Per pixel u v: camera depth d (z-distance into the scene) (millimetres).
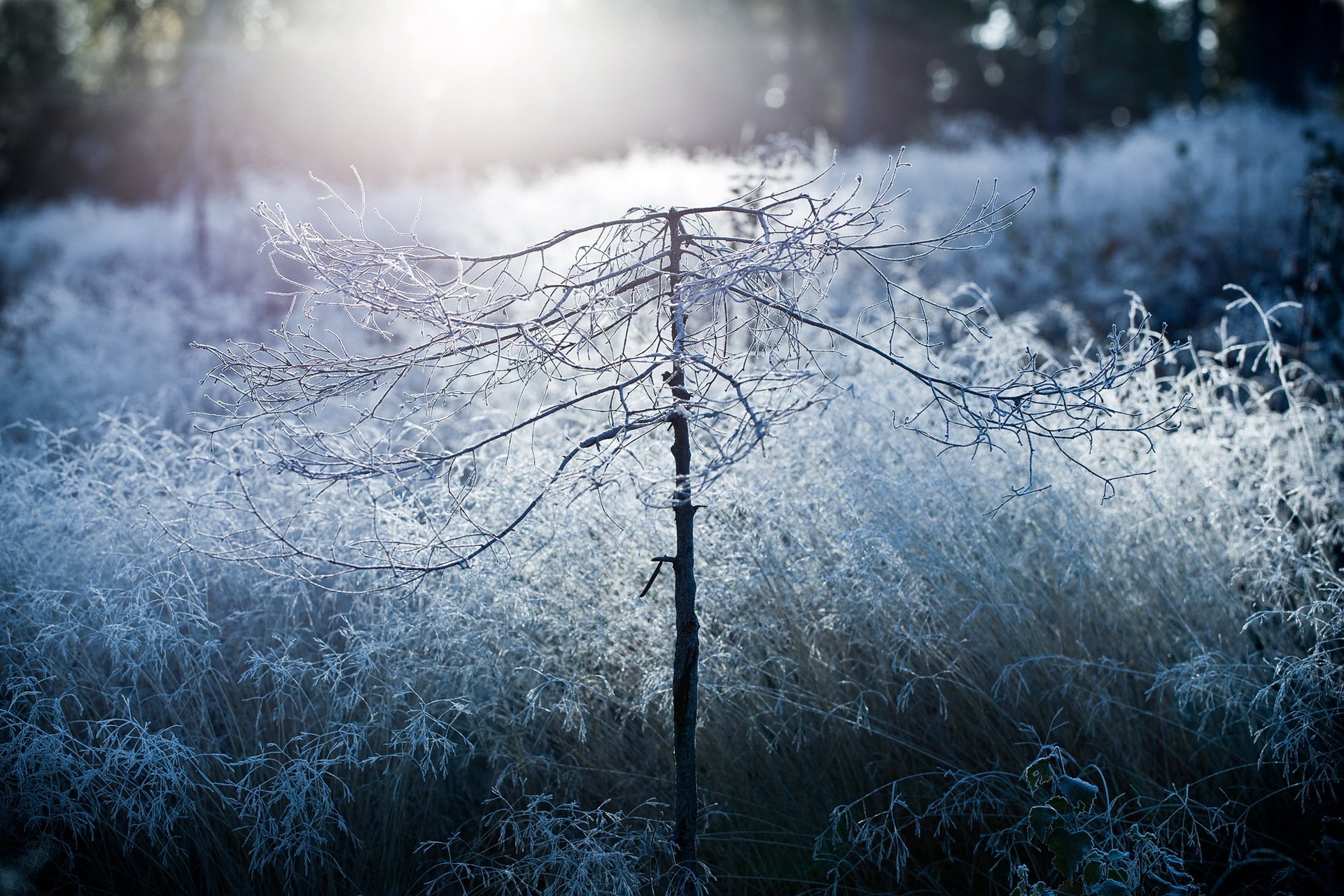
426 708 3135
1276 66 15672
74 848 3064
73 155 22906
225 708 3246
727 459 2336
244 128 15508
